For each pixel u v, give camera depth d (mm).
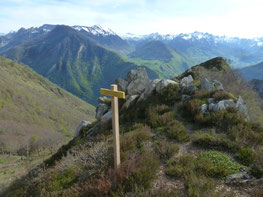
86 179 5422
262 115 21297
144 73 16062
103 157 5891
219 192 3805
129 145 6645
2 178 17469
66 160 7113
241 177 4523
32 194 5910
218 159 5480
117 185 4352
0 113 113812
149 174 4566
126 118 11648
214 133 7250
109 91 4836
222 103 9445
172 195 3883
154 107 10906
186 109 10117
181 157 5637
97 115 15539
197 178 4305
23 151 60438
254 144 6234
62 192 5059
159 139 7418
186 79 16422
